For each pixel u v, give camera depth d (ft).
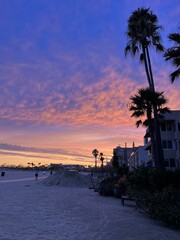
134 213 45.14
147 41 110.63
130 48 113.60
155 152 102.22
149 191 45.78
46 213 44.70
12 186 127.03
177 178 49.96
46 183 144.56
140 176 51.26
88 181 149.79
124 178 72.13
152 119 104.53
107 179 86.63
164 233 31.32
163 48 111.14
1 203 58.13
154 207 37.65
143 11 114.83
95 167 419.33
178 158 143.54
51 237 27.96
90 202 62.49
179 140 144.36
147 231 32.04
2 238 27.07
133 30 112.57
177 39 72.59
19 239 26.76
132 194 48.70
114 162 277.64
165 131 151.23
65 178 144.87
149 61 108.88
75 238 27.91
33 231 30.66
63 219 39.09
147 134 159.02
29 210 47.91
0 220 37.27
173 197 37.22
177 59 73.15
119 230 32.24
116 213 45.32
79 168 430.20
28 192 91.97
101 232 31.04
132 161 279.49
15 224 34.55
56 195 81.41
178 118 147.23
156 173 51.65
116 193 71.92
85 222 37.04
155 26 111.96
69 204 58.39
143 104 103.81
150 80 106.32
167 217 34.76
